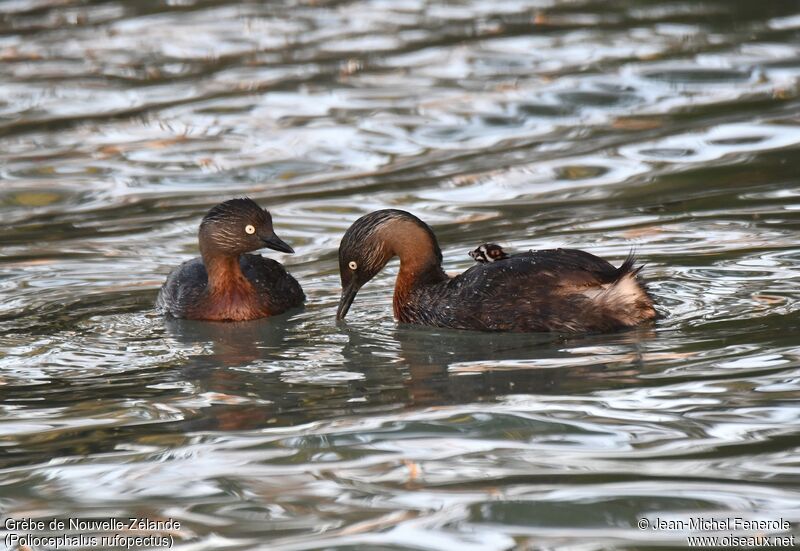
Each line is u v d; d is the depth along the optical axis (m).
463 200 17.97
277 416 10.34
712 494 8.34
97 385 11.48
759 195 17.12
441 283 13.47
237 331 13.45
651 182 18.16
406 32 27.98
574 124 21.38
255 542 7.99
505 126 21.48
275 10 30.86
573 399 10.30
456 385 10.91
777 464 8.73
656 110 21.78
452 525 8.10
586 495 8.44
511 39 26.81
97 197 18.95
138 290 15.13
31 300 14.69
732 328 12.01
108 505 8.65
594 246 15.46
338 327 13.44
